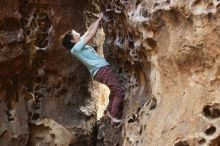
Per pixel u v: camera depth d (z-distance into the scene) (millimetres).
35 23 6777
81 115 6992
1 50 6562
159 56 5191
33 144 6879
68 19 6824
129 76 6176
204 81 4703
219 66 4598
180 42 4898
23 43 6672
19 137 6719
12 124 6738
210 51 4660
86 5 7000
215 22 4605
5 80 6742
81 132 6930
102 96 7332
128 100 5953
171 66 5027
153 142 5039
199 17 4707
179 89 4934
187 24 4855
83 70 7023
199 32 4730
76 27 6891
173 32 4992
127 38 5965
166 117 4973
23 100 6840
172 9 4926
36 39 6793
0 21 6520
